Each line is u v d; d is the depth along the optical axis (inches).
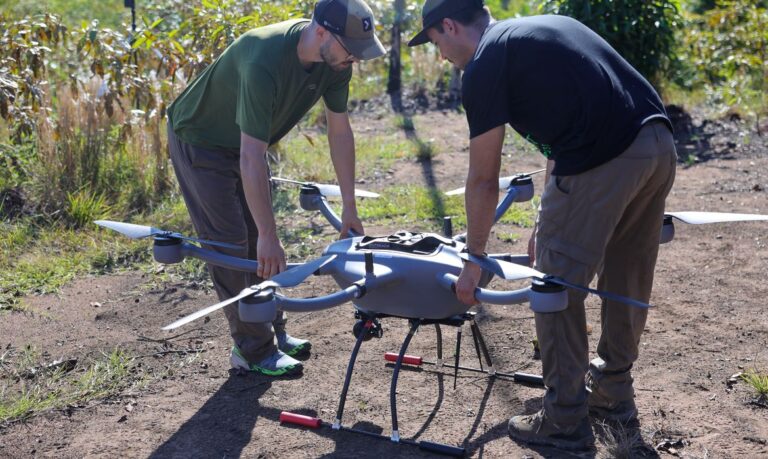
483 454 134.0
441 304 135.3
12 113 276.5
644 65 394.3
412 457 133.5
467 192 123.3
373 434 139.6
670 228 143.3
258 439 140.8
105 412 152.1
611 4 378.3
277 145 328.2
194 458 135.3
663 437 137.9
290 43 141.6
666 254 234.4
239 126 147.9
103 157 290.4
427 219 265.4
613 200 120.3
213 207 155.6
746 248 236.4
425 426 144.3
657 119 122.1
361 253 139.8
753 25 446.9
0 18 314.3
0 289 212.4
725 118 394.0
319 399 155.3
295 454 135.7
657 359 169.3
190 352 177.9
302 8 333.7
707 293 204.8
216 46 305.9
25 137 296.8
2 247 240.4
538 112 119.9
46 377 166.6
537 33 119.3
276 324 173.6
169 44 304.0
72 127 293.1
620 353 138.6
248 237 169.2
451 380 161.8
